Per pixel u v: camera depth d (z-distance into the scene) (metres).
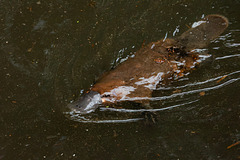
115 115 11.06
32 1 15.68
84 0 15.71
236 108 10.82
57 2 15.62
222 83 11.66
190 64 12.14
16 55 13.34
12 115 11.23
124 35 14.03
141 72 11.38
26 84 12.23
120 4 15.47
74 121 10.90
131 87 11.12
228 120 10.50
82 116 10.94
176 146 9.98
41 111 11.26
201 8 15.09
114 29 14.30
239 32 13.70
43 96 11.75
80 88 11.72
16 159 9.93
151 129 10.55
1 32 14.32
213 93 11.38
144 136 10.39
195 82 11.76
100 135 10.52
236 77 11.82
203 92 11.46
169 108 11.11
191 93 11.47
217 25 14.09
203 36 13.59
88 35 14.05
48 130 10.71
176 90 11.59
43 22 14.65
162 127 10.59
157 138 10.29
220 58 12.56
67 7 15.36
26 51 13.48
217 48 12.98
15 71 12.73
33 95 11.83
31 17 14.92
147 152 9.91
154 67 11.58
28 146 10.30
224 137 10.02
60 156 9.95
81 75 12.27
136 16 14.93
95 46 13.58
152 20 14.71
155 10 15.19
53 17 14.86
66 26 14.45
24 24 14.62
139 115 11.06
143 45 13.46
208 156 9.55
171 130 10.46
